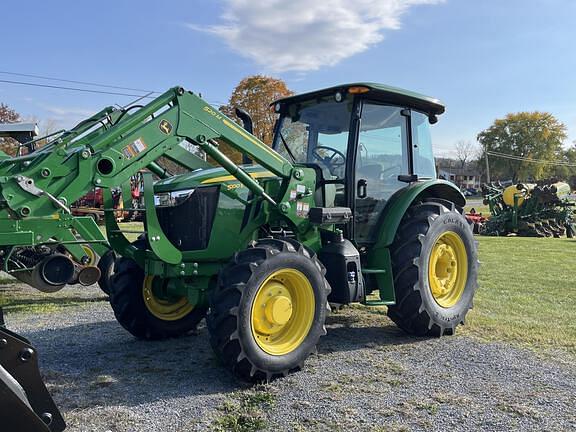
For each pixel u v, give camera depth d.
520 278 8.39
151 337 4.82
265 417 3.14
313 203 4.49
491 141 76.12
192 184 4.22
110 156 3.49
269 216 4.33
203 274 4.20
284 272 3.82
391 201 5.03
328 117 5.00
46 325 5.42
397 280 4.80
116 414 3.17
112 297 4.75
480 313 5.88
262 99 27.50
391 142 5.12
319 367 4.05
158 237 3.91
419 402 3.37
